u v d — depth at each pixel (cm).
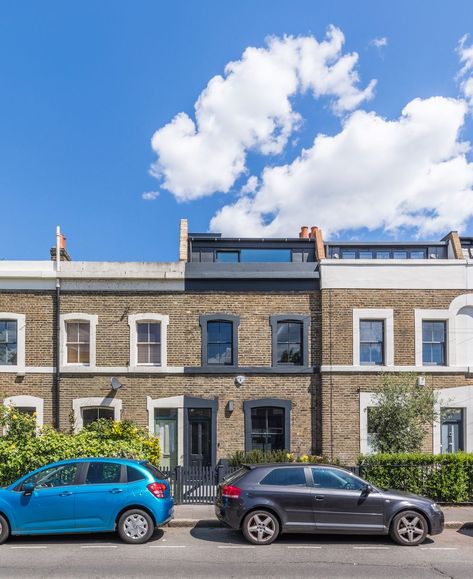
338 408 1612
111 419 1602
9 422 1357
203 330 1673
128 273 1683
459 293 1672
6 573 749
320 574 753
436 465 1280
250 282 1694
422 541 948
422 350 1662
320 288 1681
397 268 1677
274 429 1644
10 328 1688
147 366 1666
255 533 926
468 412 1617
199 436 1636
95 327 1673
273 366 1656
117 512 923
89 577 732
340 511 928
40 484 930
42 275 1678
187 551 880
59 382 1644
